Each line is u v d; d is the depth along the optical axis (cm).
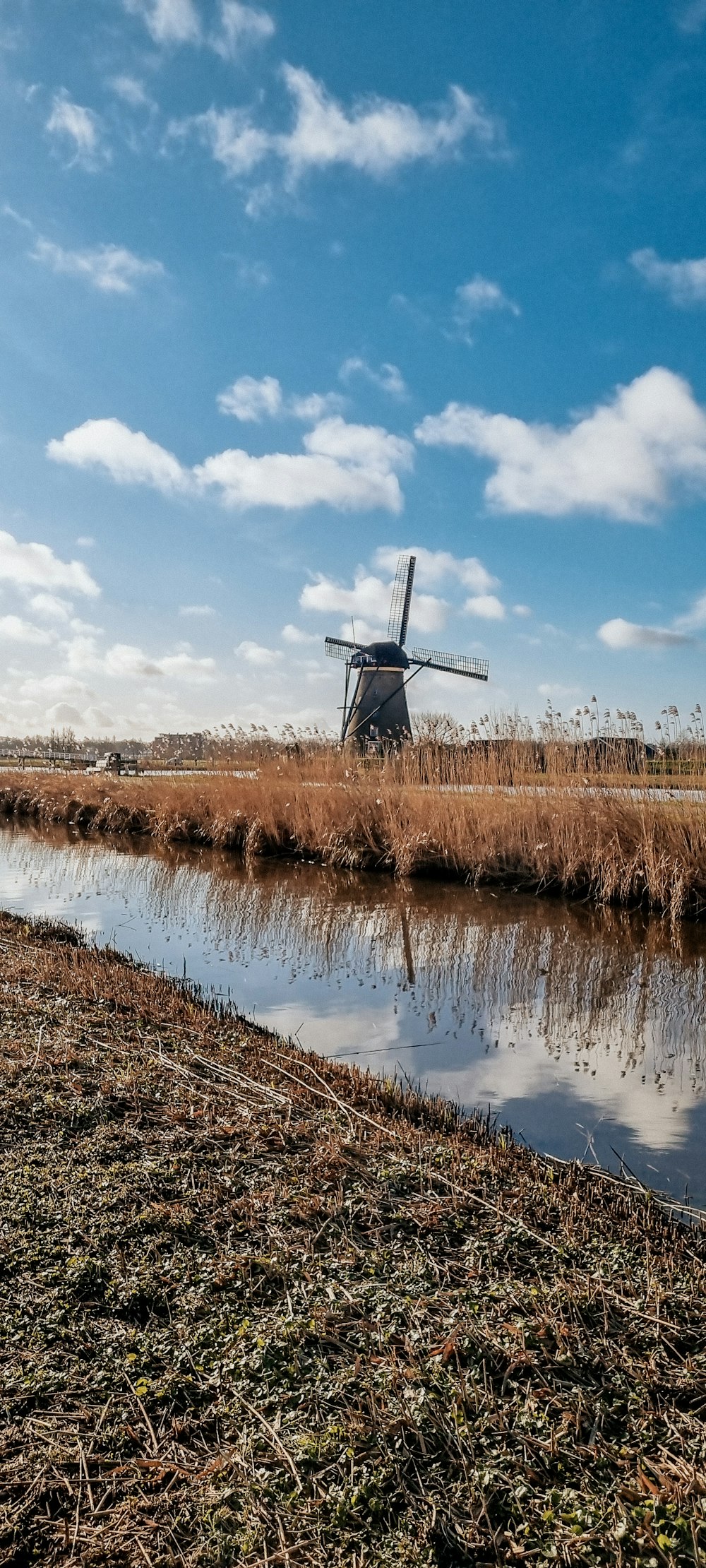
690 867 1041
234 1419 227
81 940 852
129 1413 228
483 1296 278
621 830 1134
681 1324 267
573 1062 574
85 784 2427
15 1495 205
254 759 1822
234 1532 194
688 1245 319
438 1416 225
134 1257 292
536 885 1210
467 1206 336
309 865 1462
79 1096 421
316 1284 282
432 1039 619
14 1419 226
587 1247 312
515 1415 229
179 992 649
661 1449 218
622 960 865
